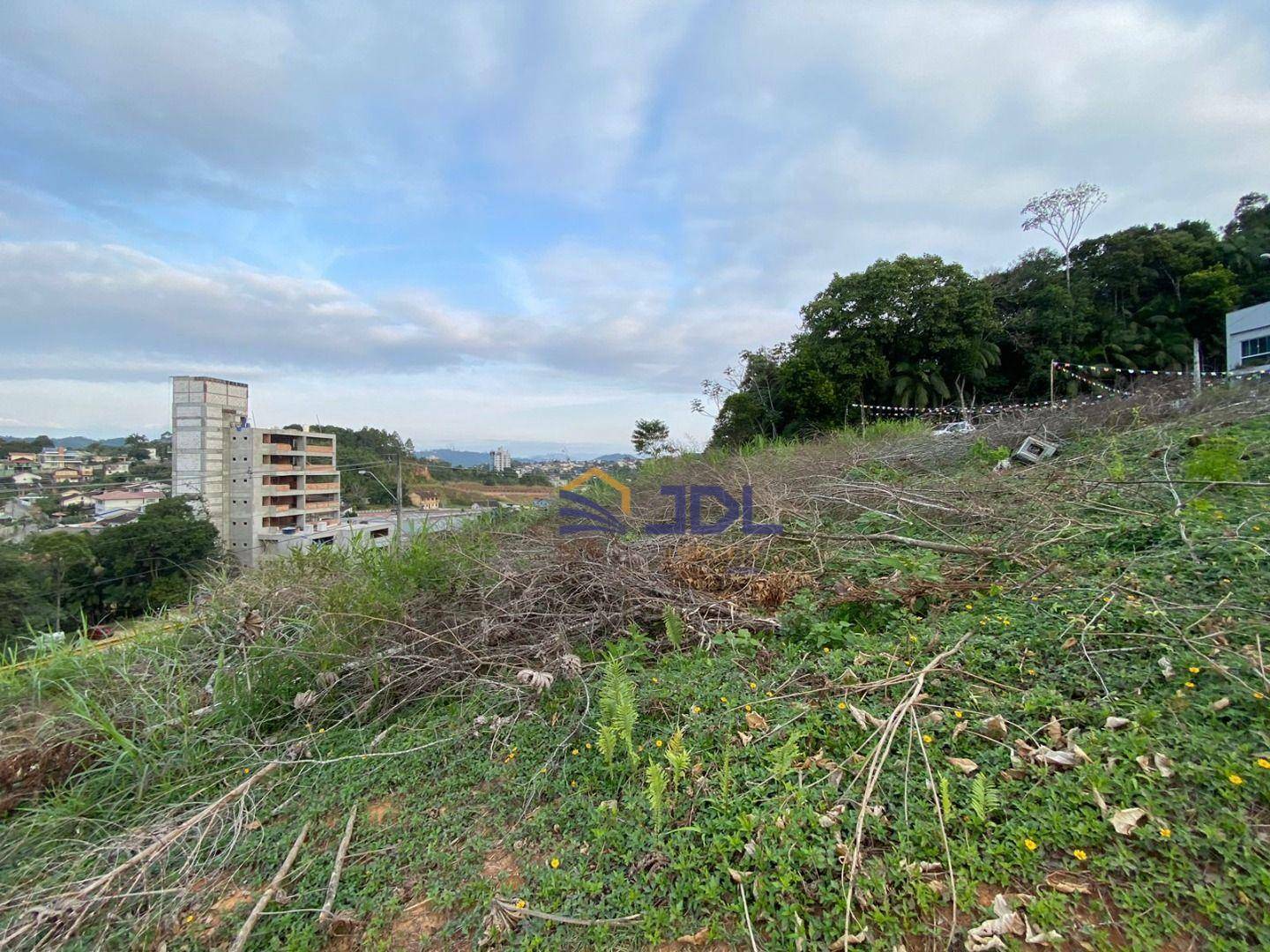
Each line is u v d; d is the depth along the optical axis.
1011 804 1.50
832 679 2.20
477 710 2.52
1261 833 1.27
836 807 1.55
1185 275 22.77
